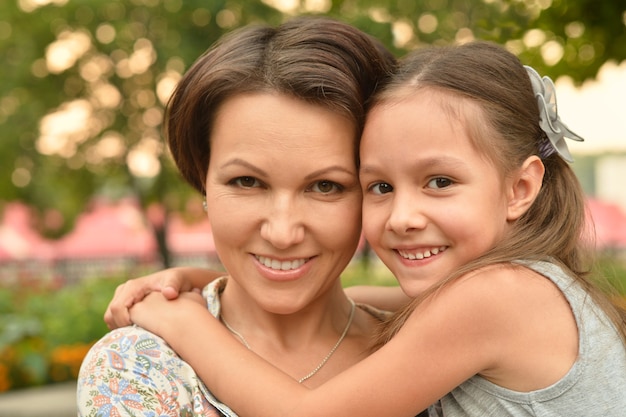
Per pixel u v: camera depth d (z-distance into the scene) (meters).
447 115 1.89
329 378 2.10
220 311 2.17
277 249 1.90
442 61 2.00
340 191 1.96
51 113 12.43
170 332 2.02
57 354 7.25
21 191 15.16
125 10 11.08
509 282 1.87
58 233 16.89
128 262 22.70
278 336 2.12
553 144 2.06
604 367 1.87
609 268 2.63
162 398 1.89
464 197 1.90
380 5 6.62
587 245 2.22
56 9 11.64
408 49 6.18
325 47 1.92
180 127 2.02
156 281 2.21
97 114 12.33
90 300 8.35
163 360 1.95
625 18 3.20
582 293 1.94
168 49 10.34
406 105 1.90
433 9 6.55
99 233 22.84
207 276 2.35
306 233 1.92
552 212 2.11
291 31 1.96
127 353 1.93
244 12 9.49
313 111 1.86
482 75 1.98
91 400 1.87
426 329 1.89
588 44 3.33
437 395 1.90
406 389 1.88
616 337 1.93
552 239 2.04
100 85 12.14
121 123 12.24
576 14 3.18
